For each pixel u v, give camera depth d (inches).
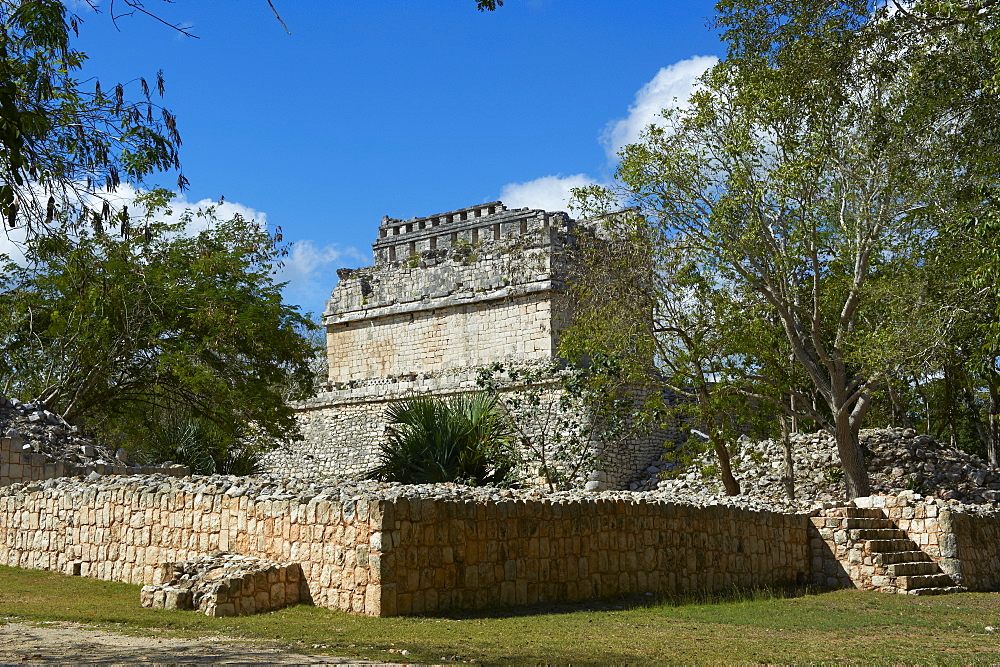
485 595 514.0
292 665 320.5
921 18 731.4
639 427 1085.8
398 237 2105.1
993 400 1343.5
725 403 1002.1
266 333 1253.7
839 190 952.3
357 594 473.4
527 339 1362.0
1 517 682.8
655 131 987.9
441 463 856.3
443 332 1455.5
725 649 408.8
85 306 1080.2
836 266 1011.9
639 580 605.9
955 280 829.2
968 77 748.6
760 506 735.1
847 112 890.7
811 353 1106.1
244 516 534.6
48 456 736.3
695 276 991.0
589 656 372.5
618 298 1010.1
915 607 604.4
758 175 944.9
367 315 1545.3
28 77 412.2
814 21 807.1
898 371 899.4
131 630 406.6
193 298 1212.5
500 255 1411.2
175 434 1182.9
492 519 524.4
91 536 611.5
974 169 792.3
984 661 388.2
